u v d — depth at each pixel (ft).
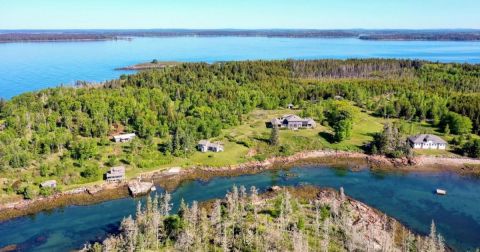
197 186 490.08
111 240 335.88
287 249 320.91
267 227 353.92
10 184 453.17
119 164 518.78
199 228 351.67
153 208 383.04
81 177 481.87
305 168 550.36
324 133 647.56
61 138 536.42
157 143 587.27
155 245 330.13
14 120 586.45
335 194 458.50
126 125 634.02
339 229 361.92
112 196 456.86
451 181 508.53
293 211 394.11
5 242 365.40
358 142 620.08
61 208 430.20
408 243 330.95
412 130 654.94
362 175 526.98
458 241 365.61
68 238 371.76
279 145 595.88
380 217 403.54
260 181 505.66
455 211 426.10
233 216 371.56
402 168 548.31
